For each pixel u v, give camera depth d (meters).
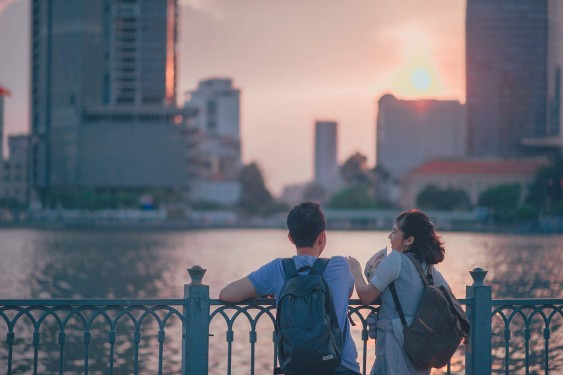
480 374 11.30
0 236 197.00
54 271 94.00
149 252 134.00
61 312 47.47
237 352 36.75
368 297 10.04
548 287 72.31
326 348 8.91
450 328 9.81
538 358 33.53
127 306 10.53
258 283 9.64
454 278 80.88
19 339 39.44
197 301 10.50
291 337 8.94
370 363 31.86
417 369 9.99
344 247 157.38
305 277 9.26
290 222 9.75
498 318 43.25
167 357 35.72
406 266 10.04
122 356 35.91
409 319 9.97
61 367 10.39
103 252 132.12
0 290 73.00
